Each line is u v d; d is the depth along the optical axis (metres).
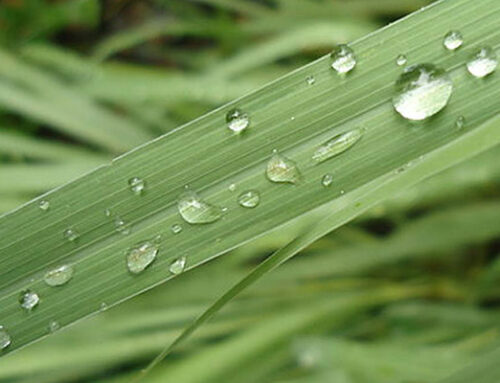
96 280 0.13
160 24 0.30
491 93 0.13
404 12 0.26
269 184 0.13
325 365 0.19
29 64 0.27
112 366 0.22
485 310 0.22
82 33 0.33
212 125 0.13
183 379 0.20
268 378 0.21
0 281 0.13
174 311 0.22
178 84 0.24
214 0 0.27
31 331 0.13
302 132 0.13
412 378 0.19
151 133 0.26
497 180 0.22
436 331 0.22
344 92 0.13
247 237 0.13
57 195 0.13
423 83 0.13
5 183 0.22
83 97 0.25
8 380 0.21
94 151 0.28
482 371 0.14
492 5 0.13
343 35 0.24
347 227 0.25
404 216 0.25
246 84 0.24
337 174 0.13
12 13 0.30
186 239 0.13
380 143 0.13
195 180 0.13
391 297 0.23
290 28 0.26
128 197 0.13
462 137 0.13
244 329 0.22
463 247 0.23
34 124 0.29
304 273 0.23
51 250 0.13
